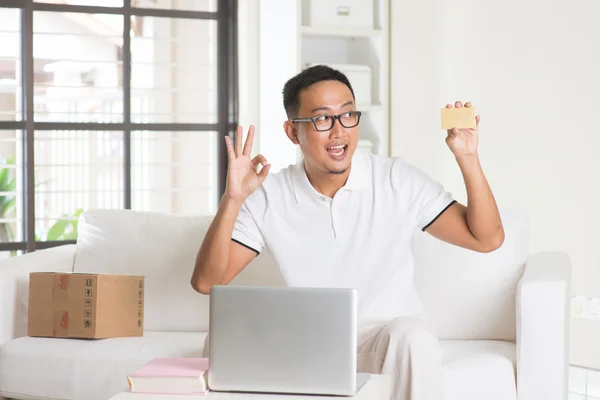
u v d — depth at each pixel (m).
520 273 3.12
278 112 5.21
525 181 4.52
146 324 3.42
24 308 3.37
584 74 4.21
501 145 4.63
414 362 2.39
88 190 5.62
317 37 5.24
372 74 5.21
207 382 2.06
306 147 2.68
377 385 2.12
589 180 4.21
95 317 3.14
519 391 2.73
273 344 2.01
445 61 4.87
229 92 5.73
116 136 5.65
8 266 3.35
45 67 5.51
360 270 2.80
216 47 5.74
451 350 2.91
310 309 2.00
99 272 3.49
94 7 5.57
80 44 5.57
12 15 5.43
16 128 5.45
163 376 2.04
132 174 5.70
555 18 4.34
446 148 4.84
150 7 5.65
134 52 5.66
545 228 4.42
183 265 3.44
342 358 1.99
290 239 2.83
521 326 2.73
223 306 2.04
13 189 5.48
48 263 3.51
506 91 4.58
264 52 5.37
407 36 5.05
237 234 2.82
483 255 3.14
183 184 5.77
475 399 2.69
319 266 2.81
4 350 3.09
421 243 3.21
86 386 3.00
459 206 2.78
